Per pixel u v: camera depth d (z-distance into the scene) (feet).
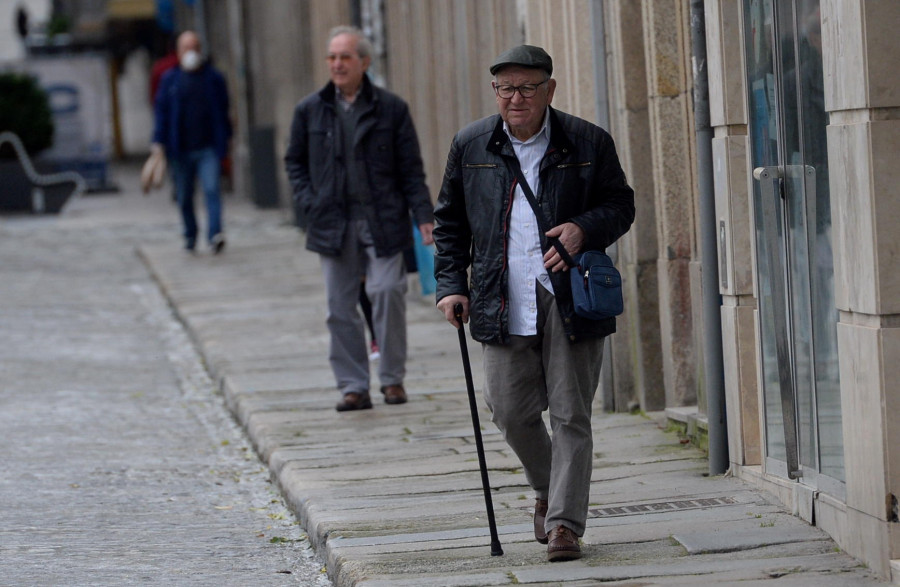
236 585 53.78
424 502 61.21
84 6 380.99
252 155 232.32
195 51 164.55
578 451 49.96
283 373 95.40
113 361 108.06
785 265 55.11
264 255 166.40
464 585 48.32
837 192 48.11
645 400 76.43
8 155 232.12
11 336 118.01
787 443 55.93
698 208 69.00
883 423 46.24
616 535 53.93
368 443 73.51
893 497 46.47
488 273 49.55
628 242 76.43
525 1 85.51
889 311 45.93
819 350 52.60
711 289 62.75
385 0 137.90
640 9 74.33
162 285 144.77
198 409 90.99
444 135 118.62
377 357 95.55
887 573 46.93
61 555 57.72
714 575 48.32
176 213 228.43
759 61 56.34
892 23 45.50
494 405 50.80
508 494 62.28
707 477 62.75
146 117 478.59
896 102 45.52
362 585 48.80
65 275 157.99
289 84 211.20
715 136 61.05
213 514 65.05
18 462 75.20
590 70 79.15
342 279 80.53
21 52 399.24
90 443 80.28
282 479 68.08
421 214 79.36
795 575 47.98
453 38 114.52
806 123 52.44
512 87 48.06
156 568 55.98
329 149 78.74
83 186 249.14
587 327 48.88
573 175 49.16
